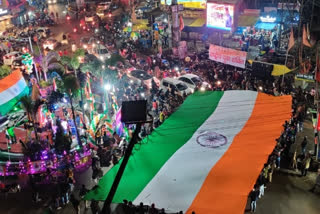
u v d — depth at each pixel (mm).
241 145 13773
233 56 26641
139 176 12938
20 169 19312
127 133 21328
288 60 32594
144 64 35688
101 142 21844
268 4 42531
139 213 12008
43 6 71125
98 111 25719
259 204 15930
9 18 55250
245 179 11875
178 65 34000
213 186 11758
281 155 19250
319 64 20359
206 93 19250
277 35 38312
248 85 25812
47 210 16609
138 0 60656
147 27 46406
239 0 39531
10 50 42844
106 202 5418
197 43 41688
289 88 25297
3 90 23531
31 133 22875
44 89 27375
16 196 17812
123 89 28328
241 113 16359
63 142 20312
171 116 17359
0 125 23844
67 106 25844
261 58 34250
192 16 47031
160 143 14977
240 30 42281
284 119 15258
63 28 57094
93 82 28844
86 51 41500
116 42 45156
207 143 14242
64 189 17062
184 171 12727
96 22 54250
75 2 70438
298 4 35656
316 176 17672
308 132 21906
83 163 20359
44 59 29281
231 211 10680
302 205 15711
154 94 27328
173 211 11016
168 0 48875
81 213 16203
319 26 35688
